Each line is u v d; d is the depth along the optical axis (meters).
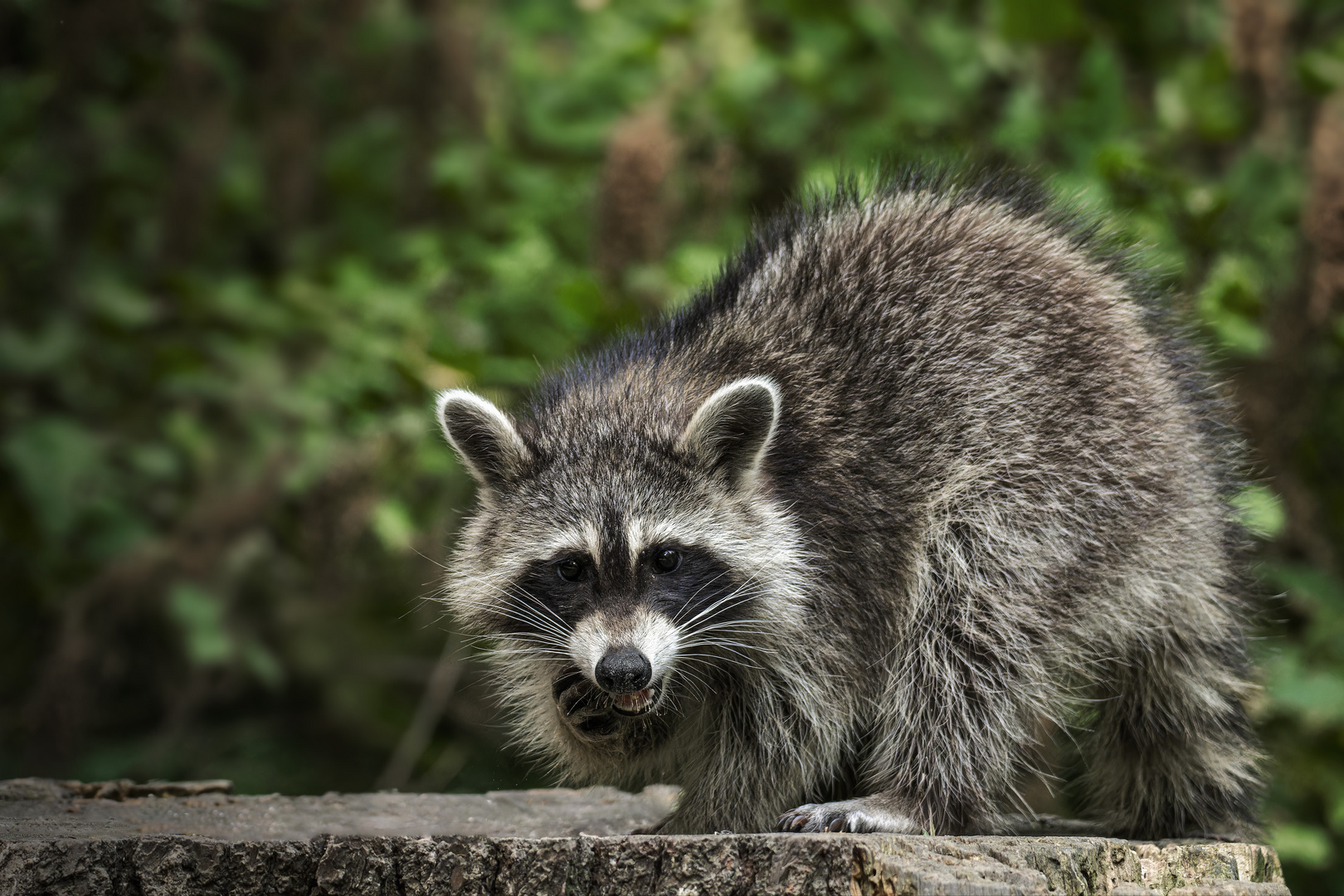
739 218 13.44
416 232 13.26
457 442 8.04
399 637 14.38
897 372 7.66
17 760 13.41
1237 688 7.90
